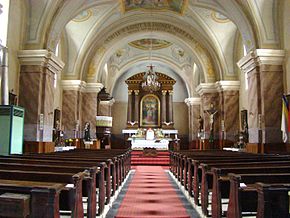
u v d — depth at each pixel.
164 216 5.35
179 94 27.61
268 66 12.04
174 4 16.75
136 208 5.94
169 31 18.98
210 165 5.18
